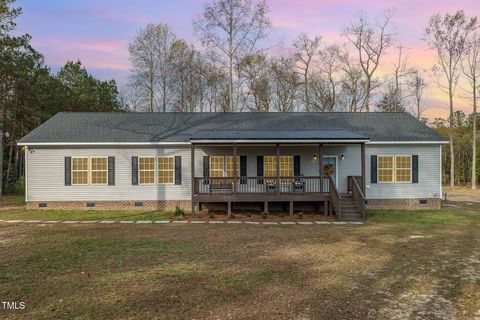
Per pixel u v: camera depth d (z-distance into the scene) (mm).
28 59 31797
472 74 38844
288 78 46750
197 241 12805
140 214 19562
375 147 21672
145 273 8914
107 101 43594
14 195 30047
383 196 21672
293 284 8234
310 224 16891
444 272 9336
